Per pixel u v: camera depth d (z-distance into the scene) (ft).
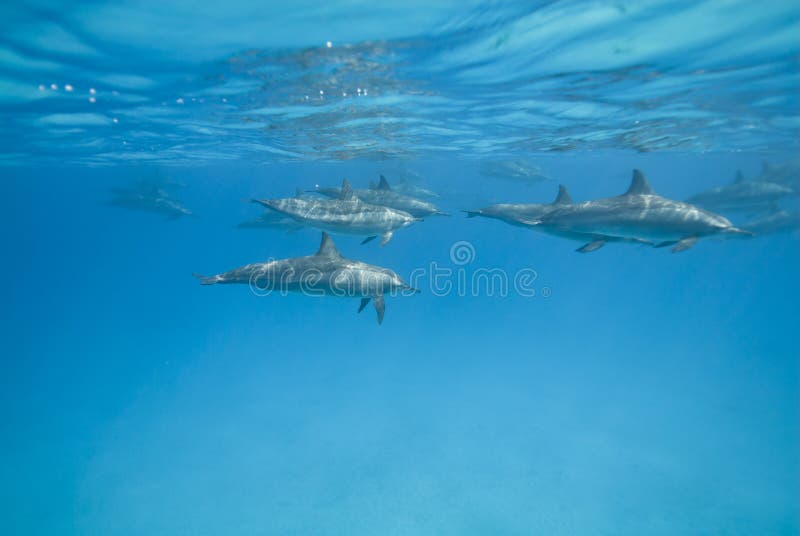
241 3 23.48
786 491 36.78
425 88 40.06
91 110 46.29
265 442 47.67
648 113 50.29
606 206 30.07
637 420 51.70
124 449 46.88
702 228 27.40
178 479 40.68
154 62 32.42
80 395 64.95
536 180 85.35
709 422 50.65
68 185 160.25
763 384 63.46
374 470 41.47
